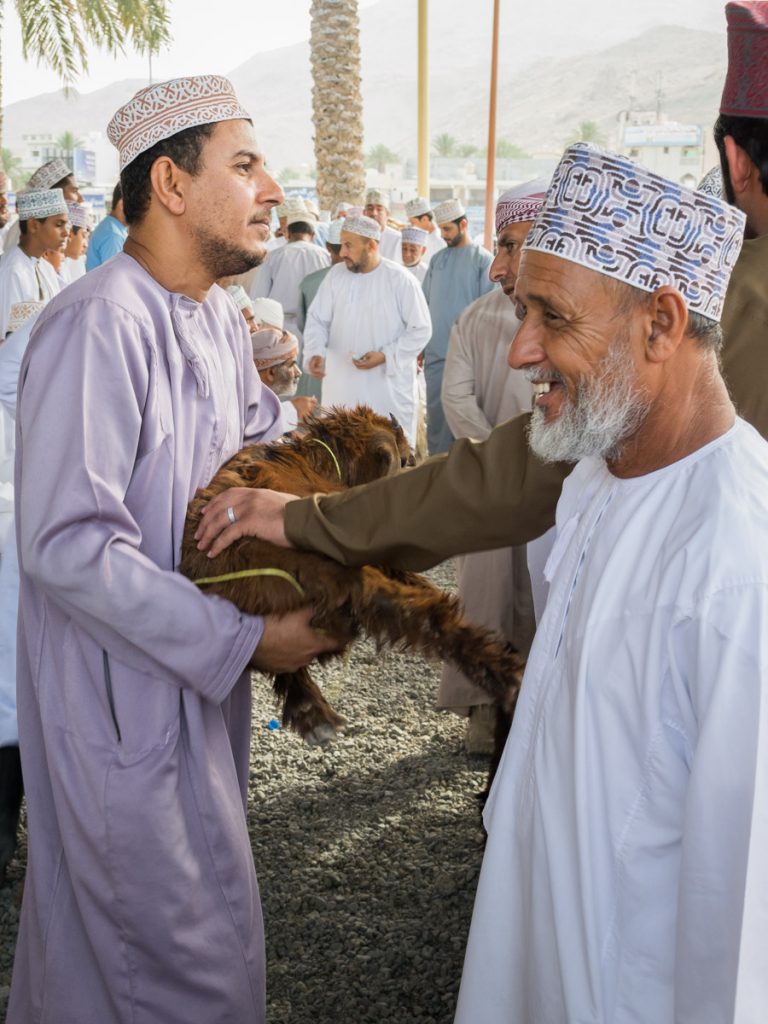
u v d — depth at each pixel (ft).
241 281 33.27
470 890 10.70
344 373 23.53
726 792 4.35
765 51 6.13
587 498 5.60
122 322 6.42
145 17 41.68
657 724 4.70
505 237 11.25
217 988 6.85
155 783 6.54
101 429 6.26
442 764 13.32
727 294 6.35
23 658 7.04
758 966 4.41
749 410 6.24
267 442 7.94
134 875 6.56
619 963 4.88
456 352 13.83
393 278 23.12
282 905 10.44
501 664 7.04
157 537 6.75
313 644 7.07
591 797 4.92
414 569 7.05
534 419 5.34
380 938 9.99
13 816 10.55
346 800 12.43
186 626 6.40
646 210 4.75
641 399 4.91
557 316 4.92
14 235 26.66
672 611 4.60
